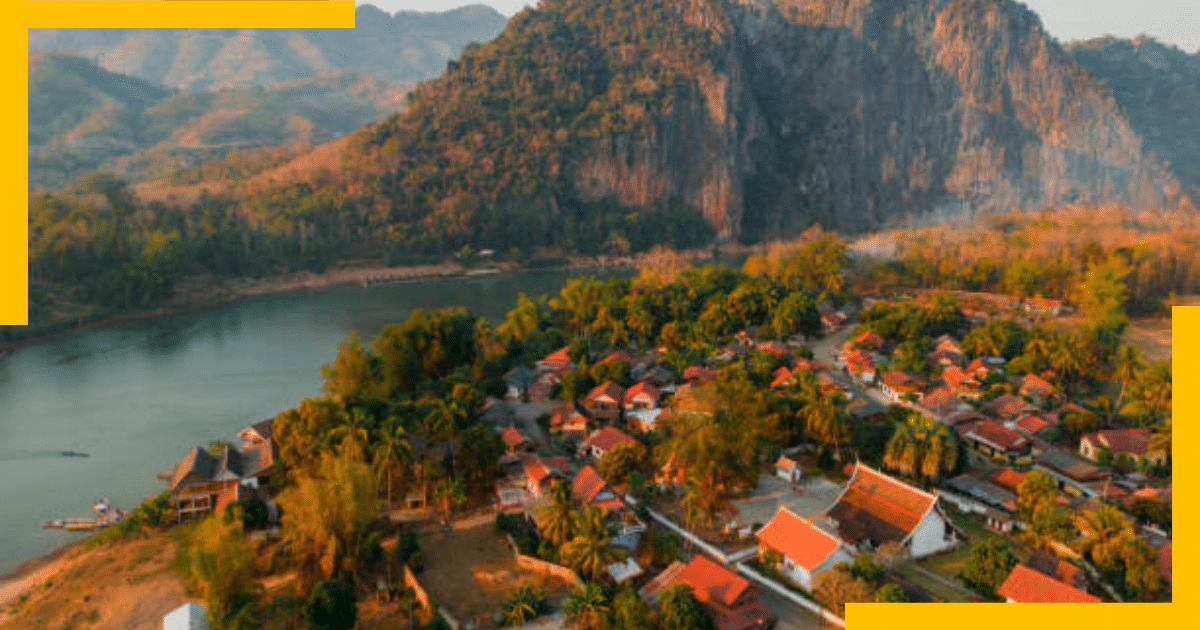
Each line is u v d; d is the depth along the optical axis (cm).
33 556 8006
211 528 6375
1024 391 12106
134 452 10912
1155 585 6150
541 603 6231
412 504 8288
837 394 10838
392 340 12275
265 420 11250
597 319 16538
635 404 11494
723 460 7838
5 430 11806
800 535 6962
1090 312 17675
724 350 14538
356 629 6072
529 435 10650
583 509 7625
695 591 6200
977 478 8681
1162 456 9394
